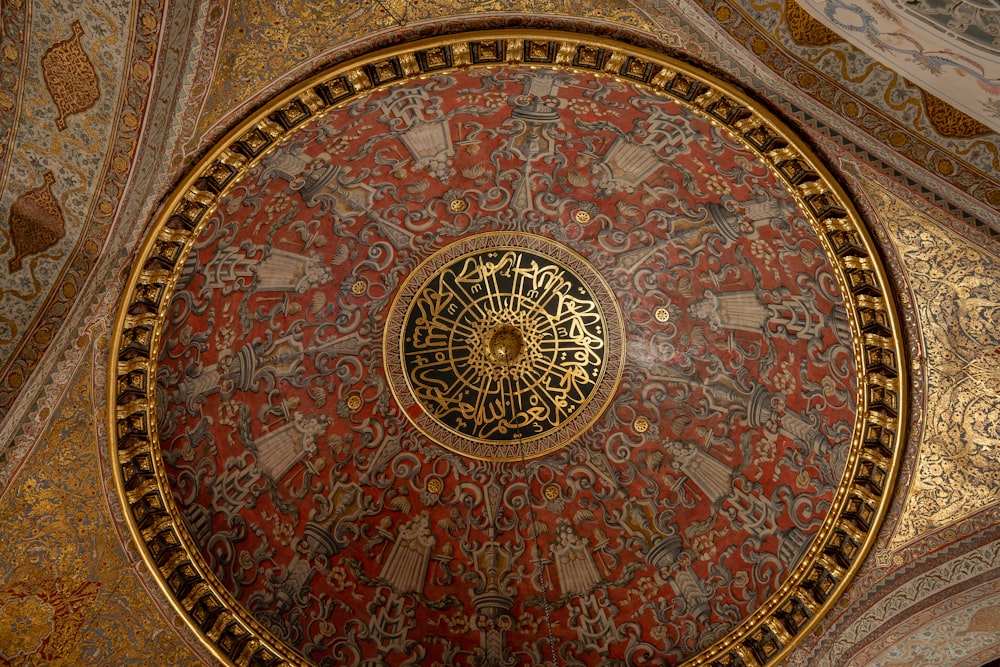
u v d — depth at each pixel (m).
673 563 8.53
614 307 8.80
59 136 6.02
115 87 6.06
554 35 6.31
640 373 8.88
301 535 8.40
